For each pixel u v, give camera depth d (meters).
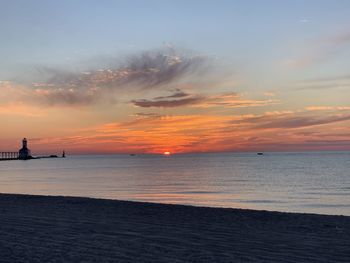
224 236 11.28
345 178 66.88
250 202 33.97
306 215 15.19
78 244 10.28
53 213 16.22
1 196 23.33
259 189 47.28
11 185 54.19
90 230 12.35
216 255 9.05
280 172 87.31
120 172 93.94
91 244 10.27
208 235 11.44
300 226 12.83
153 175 78.69
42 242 10.55
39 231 12.20
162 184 54.94
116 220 14.34
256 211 16.34
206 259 8.68
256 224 13.27
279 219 14.25
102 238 11.07
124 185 53.25
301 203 33.62
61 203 19.67
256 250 9.54
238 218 14.55
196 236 11.30
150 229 12.48
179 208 17.36
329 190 46.19
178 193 41.78
